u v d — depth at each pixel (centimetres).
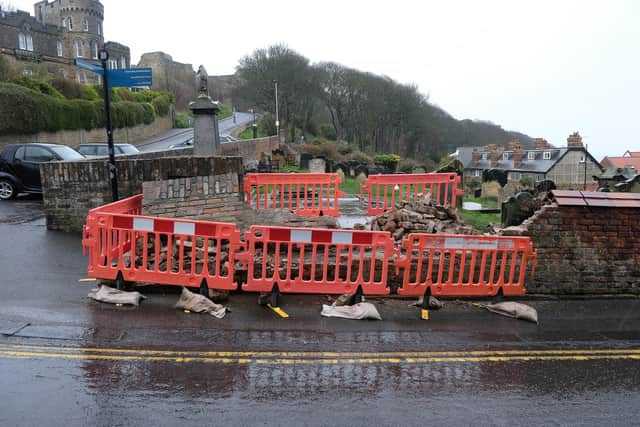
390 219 841
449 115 7369
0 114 2906
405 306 664
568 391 440
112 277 630
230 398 403
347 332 560
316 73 6241
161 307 611
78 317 563
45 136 3272
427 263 700
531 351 529
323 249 760
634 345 555
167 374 439
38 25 5834
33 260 791
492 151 5869
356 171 2666
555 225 725
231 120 7181
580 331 597
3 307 584
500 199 1580
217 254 621
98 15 6631
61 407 379
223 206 818
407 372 466
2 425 353
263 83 6044
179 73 8612
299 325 573
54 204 1008
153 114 5209
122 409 379
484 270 697
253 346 508
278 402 400
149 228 617
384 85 6272
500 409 404
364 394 419
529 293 730
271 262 693
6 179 1399
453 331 580
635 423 390
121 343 499
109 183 982
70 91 3797
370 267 678
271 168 2720
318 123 6681
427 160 6153
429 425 376
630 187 1571
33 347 480
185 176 959
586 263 736
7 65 3297
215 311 595
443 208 986
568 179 4969
